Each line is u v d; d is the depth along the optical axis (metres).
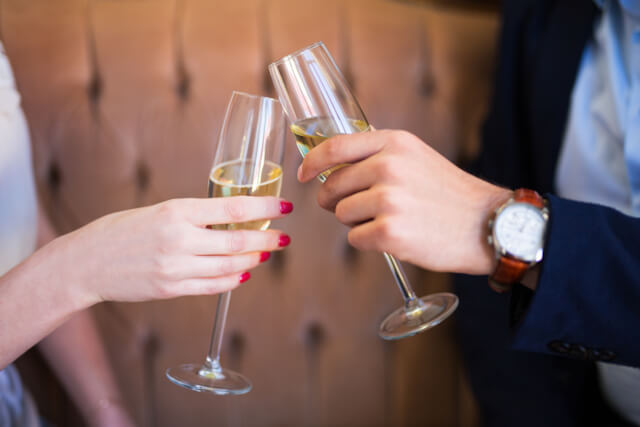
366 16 1.04
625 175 0.90
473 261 0.73
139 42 1.01
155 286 0.71
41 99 1.00
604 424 0.93
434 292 1.04
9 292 0.71
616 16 0.91
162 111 1.01
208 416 1.03
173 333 1.02
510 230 0.71
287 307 1.03
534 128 0.96
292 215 1.02
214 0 1.03
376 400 1.05
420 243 0.71
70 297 0.71
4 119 0.85
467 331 0.99
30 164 0.88
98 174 1.00
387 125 1.03
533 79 0.95
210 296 1.02
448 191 0.72
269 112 0.74
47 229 0.96
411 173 0.71
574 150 0.92
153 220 0.70
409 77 1.04
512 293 0.75
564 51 0.94
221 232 0.71
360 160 0.72
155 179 1.01
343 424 1.05
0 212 0.84
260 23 1.02
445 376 1.05
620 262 0.71
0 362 0.72
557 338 0.73
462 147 1.05
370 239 0.71
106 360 0.97
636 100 0.87
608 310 0.72
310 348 1.04
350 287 1.03
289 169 1.01
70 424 1.00
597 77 0.93
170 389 1.03
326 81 0.72
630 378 0.87
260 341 1.03
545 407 0.94
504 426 0.95
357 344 1.04
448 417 1.06
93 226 0.72
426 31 1.05
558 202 0.72
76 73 1.00
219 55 1.01
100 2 1.02
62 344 0.95
